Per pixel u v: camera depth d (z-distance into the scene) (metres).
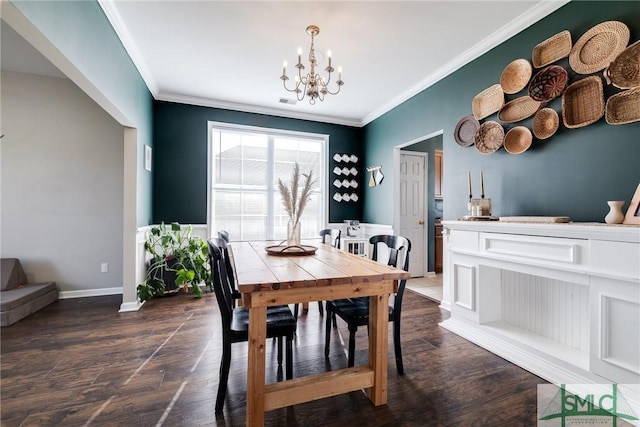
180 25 2.47
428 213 4.80
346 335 2.46
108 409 1.50
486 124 2.67
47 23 1.51
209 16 2.35
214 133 4.27
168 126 3.96
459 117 3.03
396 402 1.59
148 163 3.56
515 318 2.35
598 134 1.91
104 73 2.24
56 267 3.46
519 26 2.39
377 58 2.99
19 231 3.35
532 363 1.92
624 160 1.79
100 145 3.62
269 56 2.96
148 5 2.23
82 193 3.55
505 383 1.77
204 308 3.09
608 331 1.53
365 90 3.79
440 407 1.55
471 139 2.84
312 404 1.58
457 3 2.19
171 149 3.98
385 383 1.59
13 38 2.70
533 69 2.30
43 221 3.42
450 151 3.14
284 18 2.37
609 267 1.51
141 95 3.22
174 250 3.70
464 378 1.82
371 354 1.63
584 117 1.98
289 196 2.50
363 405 1.57
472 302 2.38
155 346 2.21
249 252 2.28
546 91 2.19
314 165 4.84
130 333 2.44
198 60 3.05
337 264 1.81
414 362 2.01
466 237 2.44
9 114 3.32
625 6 1.79
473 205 2.47
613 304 1.52
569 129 2.07
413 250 4.67
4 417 1.43
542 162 2.25
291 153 4.71
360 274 1.52
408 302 3.38
